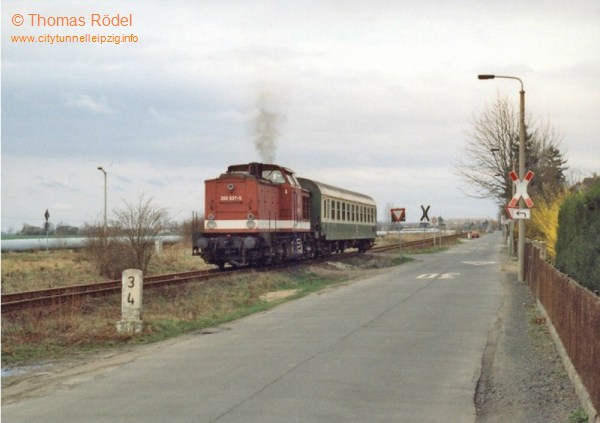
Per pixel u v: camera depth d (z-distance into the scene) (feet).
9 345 43.34
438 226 233.55
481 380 31.81
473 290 73.77
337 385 30.68
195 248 97.86
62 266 99.25
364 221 158.51
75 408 27.76
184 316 58.03
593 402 25.72
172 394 29.55
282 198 106.42
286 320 53.72
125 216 93.91
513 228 149.89
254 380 31.91
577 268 39.91
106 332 47.78
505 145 163.02
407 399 28.25
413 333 45.16
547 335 44.01
